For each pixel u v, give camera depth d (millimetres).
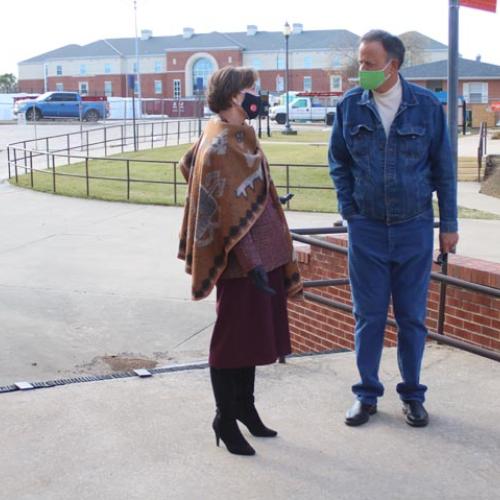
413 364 4352
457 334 5801
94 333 9016
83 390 4898
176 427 4336
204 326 9375
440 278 5273
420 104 4105
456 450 4055
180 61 84250
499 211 16656
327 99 60062
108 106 52281
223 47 83125
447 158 4195
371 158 4129
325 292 7672
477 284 5273
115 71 86250
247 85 3695
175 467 3863
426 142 4129
